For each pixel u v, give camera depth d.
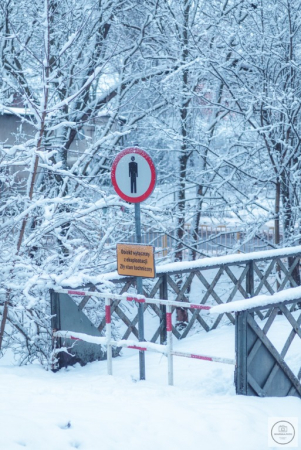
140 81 12.42
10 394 5.15
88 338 6.63
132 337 12.30
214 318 12.78
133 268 6.11
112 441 4.13
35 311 7.99
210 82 13.25
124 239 11.44
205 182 13.13
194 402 5.22
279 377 5.80
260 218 12.44
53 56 9.82
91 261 8.78
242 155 12.95
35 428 4.05
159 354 7.60
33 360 8.03
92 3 11.22
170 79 12.69
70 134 11.45
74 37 8.41
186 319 13.23
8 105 11.86
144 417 4.62
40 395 5.18
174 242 13.26
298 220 12.23
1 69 11.19
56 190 11.26
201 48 12.26
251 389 5.59
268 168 12.17
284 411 5.20
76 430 4.18
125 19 12.87
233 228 14.22
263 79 11.90
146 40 13.15
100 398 5.17
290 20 11.30
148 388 5.70
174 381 6.21
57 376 6.57
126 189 6.07
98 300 9.11
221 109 13.22
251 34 12.17
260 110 11.59
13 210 9.09
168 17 12.12
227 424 4.59
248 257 9.32
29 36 11.50
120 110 12.53
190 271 8.50
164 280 8.23
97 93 13.39
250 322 5.53
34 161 7.86
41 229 8.08
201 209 13.13
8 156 8.66
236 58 12.09
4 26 11.16
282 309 5.82
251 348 5.57
